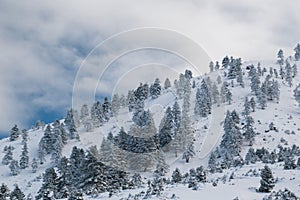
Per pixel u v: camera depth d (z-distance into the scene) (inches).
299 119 4707.2
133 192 1472.7
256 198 1256.2
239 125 4259.4
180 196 1282.0
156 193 1332.4
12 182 4047.7
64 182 2448.3
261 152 3016.7
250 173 1731.1
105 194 1505.9
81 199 1395.2
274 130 4156.0
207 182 1547.7
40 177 3988.7
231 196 1275.8
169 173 2640.3
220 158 3344.0
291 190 1370.6
